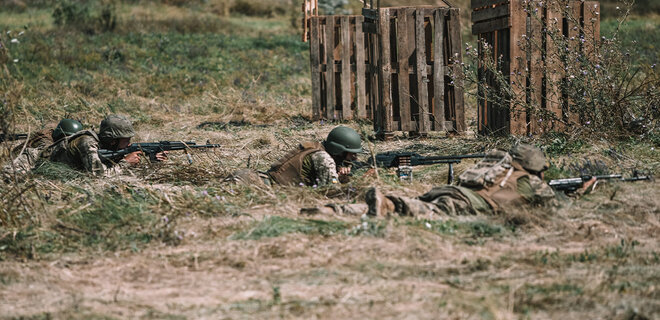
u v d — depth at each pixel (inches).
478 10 1305.4
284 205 775.7
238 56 2827.3
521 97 1191.6
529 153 760.3
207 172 966.4
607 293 513.3
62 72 2303.2
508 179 740.0
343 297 516.7
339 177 868.6
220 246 650.8
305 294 530.0
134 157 984.9
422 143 1304.1
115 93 2076.8
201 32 3516.2
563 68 1167.0
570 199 775.1
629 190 799.1
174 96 2112.5
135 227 713.0
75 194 842.2
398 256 611.5
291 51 3009.4
